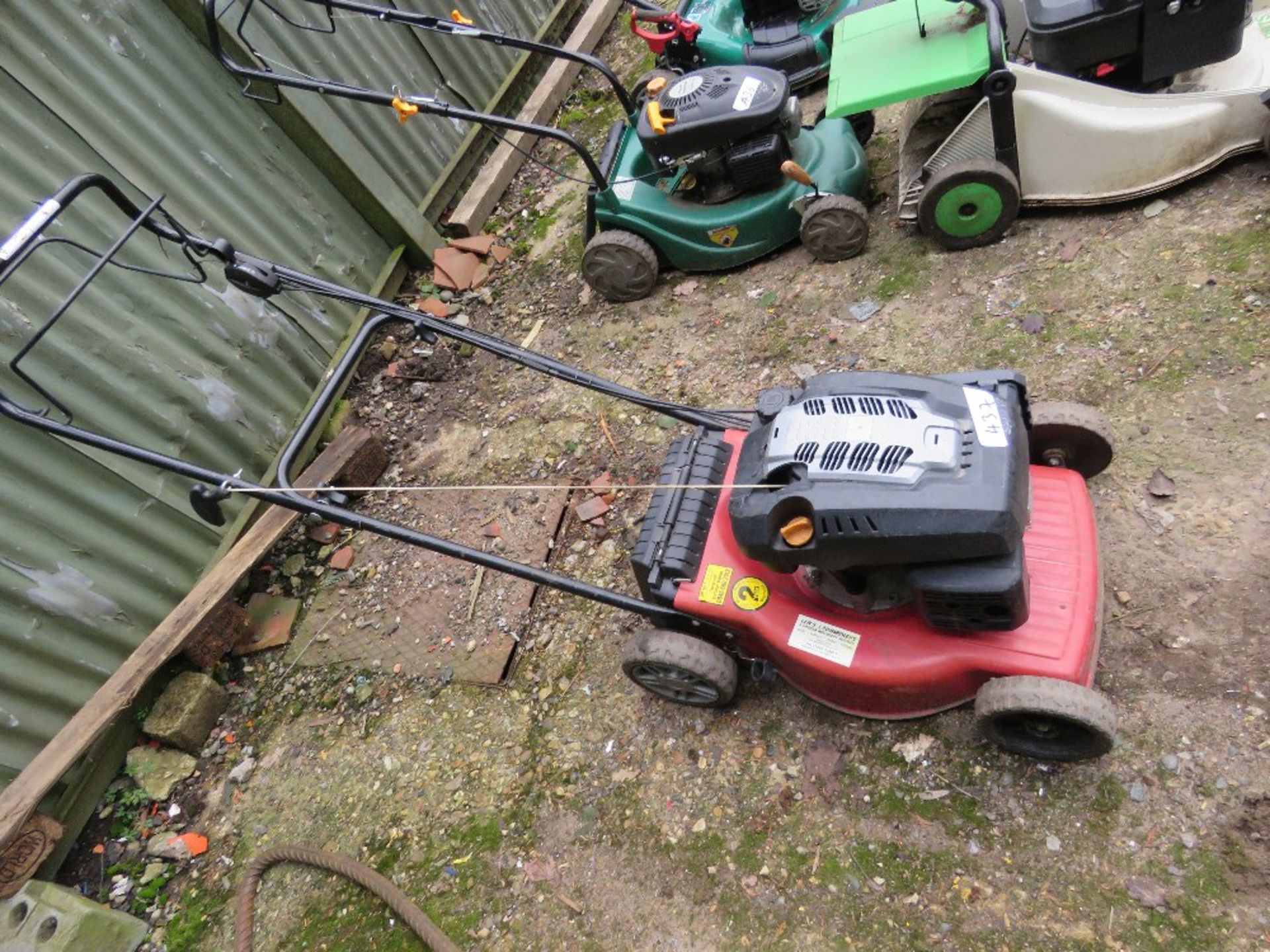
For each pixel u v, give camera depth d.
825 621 2.38
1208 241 3.19
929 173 3.54
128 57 3.78
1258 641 2.33
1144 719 2.32
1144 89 3.28
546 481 3.70
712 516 2.58
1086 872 2.17
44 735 3.31
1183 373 2.91
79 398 3.46
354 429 4.05
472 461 3.93
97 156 3.64
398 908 2.64
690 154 3.78
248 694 3.47
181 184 3.94
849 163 3.86
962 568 2.01
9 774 3.22
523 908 2.59
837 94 3.34
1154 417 2.84
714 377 3.74
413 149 5.18
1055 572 2.26
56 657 3.35
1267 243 3.07
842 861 2.38
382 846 2.86
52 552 3.34
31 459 3.30
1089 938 2.08
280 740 3.29
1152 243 3.29
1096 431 2.46
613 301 4.32
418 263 5.09
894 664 2.29
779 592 2.43
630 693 2.95
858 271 3.84
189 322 3.87
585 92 6.00
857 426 2.11
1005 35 3.43
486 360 4.38
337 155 4.56
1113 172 3.32
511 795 2.85
